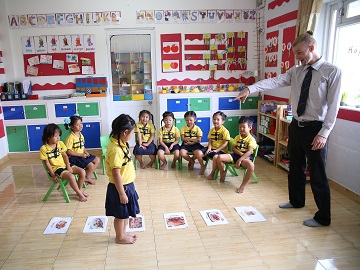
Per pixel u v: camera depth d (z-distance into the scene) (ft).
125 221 7.57
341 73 7.07
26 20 14.79
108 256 6.79
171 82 16.12
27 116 14.48
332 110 7.17
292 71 8.21
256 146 10.50
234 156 10.89
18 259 6.73
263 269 6.28
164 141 13.03
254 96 15.64
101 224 8.21
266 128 13.96
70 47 15.24
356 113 9.30
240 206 9.16
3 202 9.77
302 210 8.86
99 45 15.37
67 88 15.64
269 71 15.14
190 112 12.59
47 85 15.46
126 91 16.17
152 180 11.52
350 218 8.36
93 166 11.02
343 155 9.97
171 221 8.29
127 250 7.01
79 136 11.27
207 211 8.85
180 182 11.28
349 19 10.16
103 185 11.10
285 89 13.65
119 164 6.49
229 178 11.66
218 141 11.89
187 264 6.47
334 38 10.99
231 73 16.28
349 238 7.38
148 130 13.10
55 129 9.50
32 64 15.17
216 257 6.70
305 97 7.65
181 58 15.93
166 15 15.43
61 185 9.66
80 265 6.49
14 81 15.14
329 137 10.64
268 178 11.51
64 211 9.04
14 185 11.31
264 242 7.25
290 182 8.88
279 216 8.51
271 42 14.75
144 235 7.62
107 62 15.61
